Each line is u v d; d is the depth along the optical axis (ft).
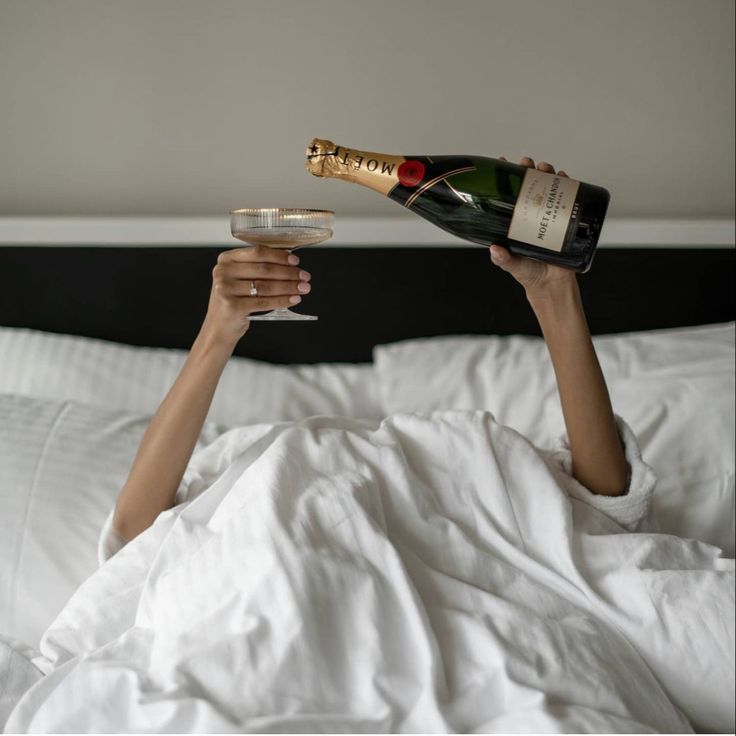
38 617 4.57
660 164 7.32
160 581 3.67
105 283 6.79
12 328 6.79
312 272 6.94
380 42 7.04
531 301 4.24
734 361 6.00
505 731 3.08
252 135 7.07
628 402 5.90
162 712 2.99
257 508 3.64
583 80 7.19
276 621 3.26
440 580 3.65
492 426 4.33
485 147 7.22
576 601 3.84
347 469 3.95
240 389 6.42
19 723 3.29
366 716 3.06
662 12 7.16
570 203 3.70
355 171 3.89
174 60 6.97
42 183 7.01
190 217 6.93
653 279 7.08
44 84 6.93
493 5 7.07
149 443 4.27
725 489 5.56
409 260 6.95
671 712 3.50
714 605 3.71
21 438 5.20
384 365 6.55
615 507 4.42
